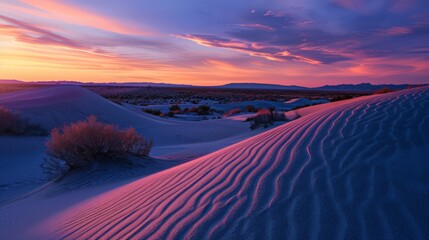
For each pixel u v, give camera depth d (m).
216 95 117.44
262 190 3.75
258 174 4.26
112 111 25.88
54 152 9.84
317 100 64.31
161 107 51.34
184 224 3.37
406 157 3.94
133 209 4.38
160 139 19.75
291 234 2.80
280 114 21.17
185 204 3.91
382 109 6.12
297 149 4.85
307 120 6.70
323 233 2.74
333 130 5.36
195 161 6.58
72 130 10.07
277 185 3.79
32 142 16.38
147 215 3.96
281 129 6.66
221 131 21.23
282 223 2.99
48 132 18.84
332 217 2.95
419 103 6.16
